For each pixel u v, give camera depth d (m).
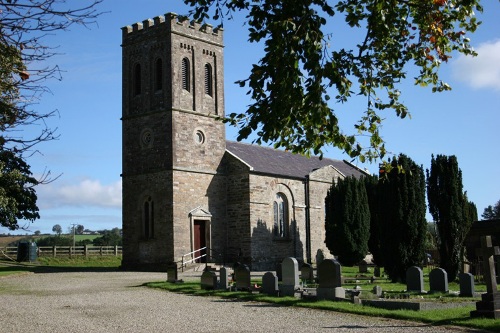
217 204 47.75
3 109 8.90
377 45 15.49
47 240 91.62
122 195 47.81
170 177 44.81
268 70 12.90
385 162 15.68
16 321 17.50
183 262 43.62
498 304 16.23
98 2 8.48
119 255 59.44
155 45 47.12
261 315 18.30
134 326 16.34
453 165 30.00
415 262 29.20
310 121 13.52
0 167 37.75
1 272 40.56
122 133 48.41
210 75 49.12
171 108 45.41
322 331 15.04
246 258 46.78
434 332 14.61
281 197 50.97
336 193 44.69
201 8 14.12
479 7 15.24
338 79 12.91
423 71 16.20
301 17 12.91
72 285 30.83
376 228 43.25
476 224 39.59
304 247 51.97
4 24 8.41
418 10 15.64
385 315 17.42
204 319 17.61
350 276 35.34
